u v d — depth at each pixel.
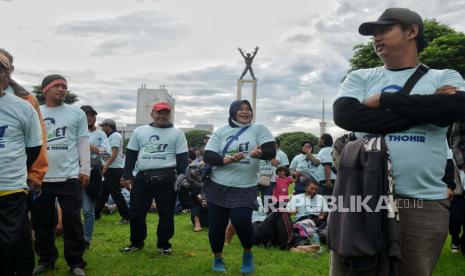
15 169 3.44
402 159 2.48
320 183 9.45
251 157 5.16
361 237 2.32
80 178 5.24
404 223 2.51
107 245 6.94
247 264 5.42
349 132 2.72
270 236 7.18
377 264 2.36
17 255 3.52
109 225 9.05
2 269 3.42
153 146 6.40
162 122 6.50
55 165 5.02
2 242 3.29
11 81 4.08
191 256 6.37
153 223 9.57
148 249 6.70
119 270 5.43
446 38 25.98
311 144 10.10
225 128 5.49
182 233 8.48
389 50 2.61
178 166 6.50
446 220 2.53
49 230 5.25
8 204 3.37
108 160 8.81
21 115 3.54
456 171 6.62
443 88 2.43
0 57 3.42
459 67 25.56
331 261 2.60
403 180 2.49
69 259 5.07
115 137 8.99
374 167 2.37
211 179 5.39
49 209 5.18
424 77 2.58
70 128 5.16
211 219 5.39
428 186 2.49
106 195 9.56
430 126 2.48
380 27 2.62
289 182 11.08
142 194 6.47
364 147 2.45
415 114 2.38
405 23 2.58
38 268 5.11
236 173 5.24
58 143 5.06
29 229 3.93
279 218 7.18
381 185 2.37
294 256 6.48
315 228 7.30
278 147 12.27
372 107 2.51
